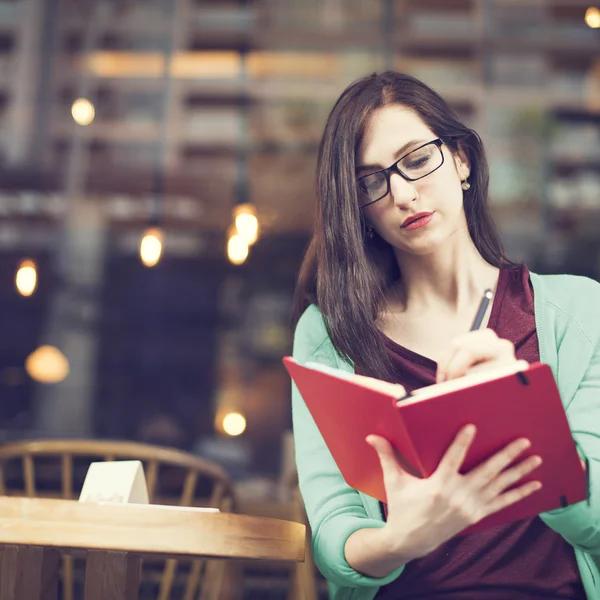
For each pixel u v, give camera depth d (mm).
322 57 15898
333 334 1625
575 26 15203
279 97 15711
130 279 15727
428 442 1120
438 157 1561
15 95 15234
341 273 1632
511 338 1574
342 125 1620
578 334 1557
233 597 2773
